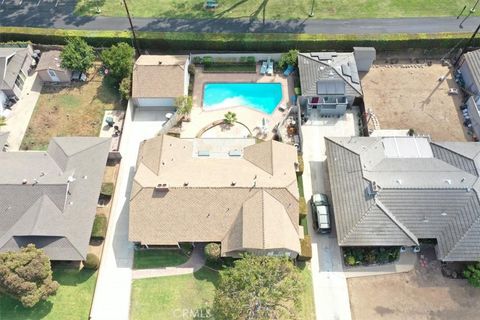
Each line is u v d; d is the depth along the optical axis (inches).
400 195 2026.3
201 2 3002.0
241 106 2583.7
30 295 1791.3
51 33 2778.1
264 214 1955.0
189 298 1967.3
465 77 2635.3
